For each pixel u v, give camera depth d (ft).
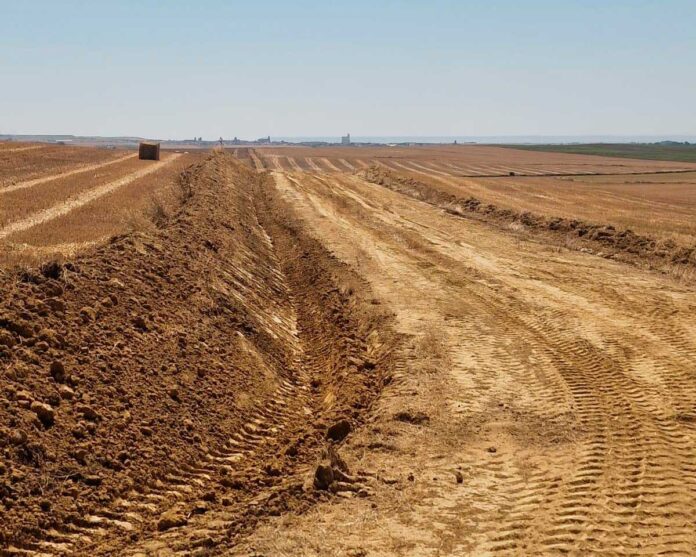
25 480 22.94
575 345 44.39
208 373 36.27
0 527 20.90
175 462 28.07
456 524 23.76
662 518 23.68
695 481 26.32
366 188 155.12
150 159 179.73
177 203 86.07
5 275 35.76
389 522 23.88
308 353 48.57
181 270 48.21
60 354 30.27
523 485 26.68
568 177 203.31
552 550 21.89
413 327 48.88
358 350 46.21
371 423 33.47
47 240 56.54
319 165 257.75
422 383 38.24
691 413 33.14
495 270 68.18
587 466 27.89
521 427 32.27
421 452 29.91
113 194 92.53
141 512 24.48
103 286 38.63
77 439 26.09
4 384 26.48
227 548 22.18
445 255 75.97
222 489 27.37
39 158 160.35
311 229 92.17
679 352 42.34
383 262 72.18
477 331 48.01
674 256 69.62
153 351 35.01
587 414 33.47
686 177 206.69
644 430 31.27
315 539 22.57
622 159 334.65
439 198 132.16
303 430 34.42
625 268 68.85
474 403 35.32
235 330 43.86
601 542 22.27
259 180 165.27
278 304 58.85
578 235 85.46
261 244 80.28
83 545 21.89
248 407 35.40
